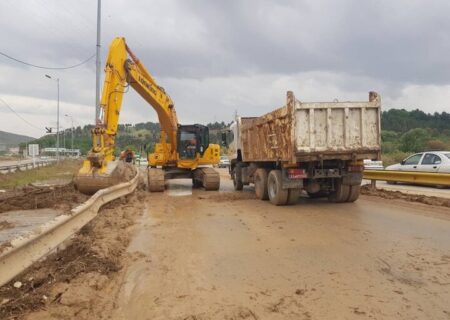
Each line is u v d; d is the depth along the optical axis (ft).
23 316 13.99
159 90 57.57
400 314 14.28
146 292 16.69
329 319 13.99
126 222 31.19
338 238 25.36
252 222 31.58
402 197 43.29
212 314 14.53
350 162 39.68
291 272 18.95
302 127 37.11
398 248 22.62
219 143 64.80
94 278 17.61
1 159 252.01
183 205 42.32
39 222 32.86
